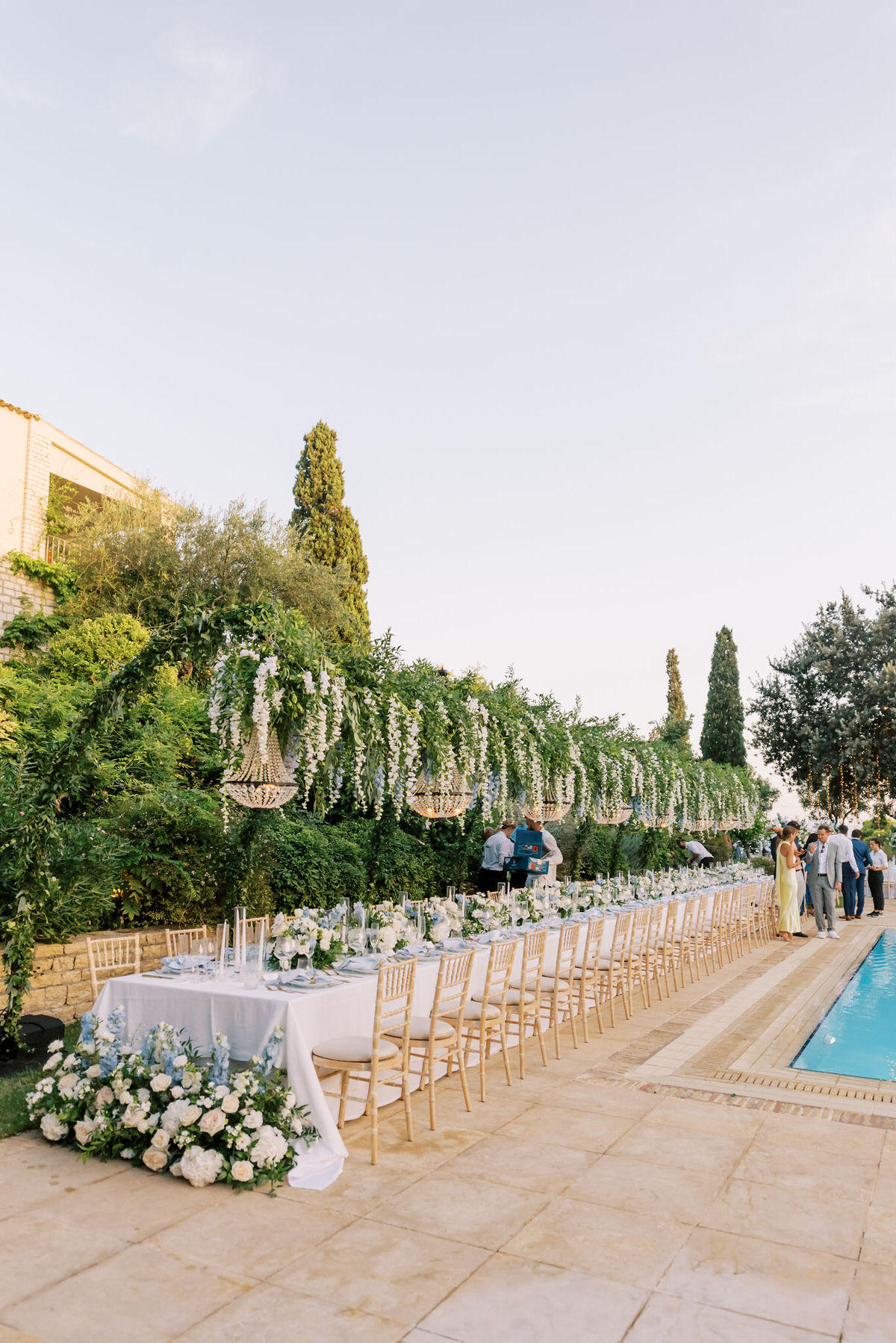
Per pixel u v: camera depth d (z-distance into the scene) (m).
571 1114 5.24
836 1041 7.79
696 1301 3.08
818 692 26.81
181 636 5.92
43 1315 2.94
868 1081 6.01
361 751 7.26
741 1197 4.00
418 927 6.85
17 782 8.06
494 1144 4.71
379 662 7.57
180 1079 4.46
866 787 25.77
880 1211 3.88
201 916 8.62
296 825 10.45
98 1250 3.44
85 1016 4.98
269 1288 3.15
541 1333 2.87
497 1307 3.03
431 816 8.43
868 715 25.20
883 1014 8.97
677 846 17.50
